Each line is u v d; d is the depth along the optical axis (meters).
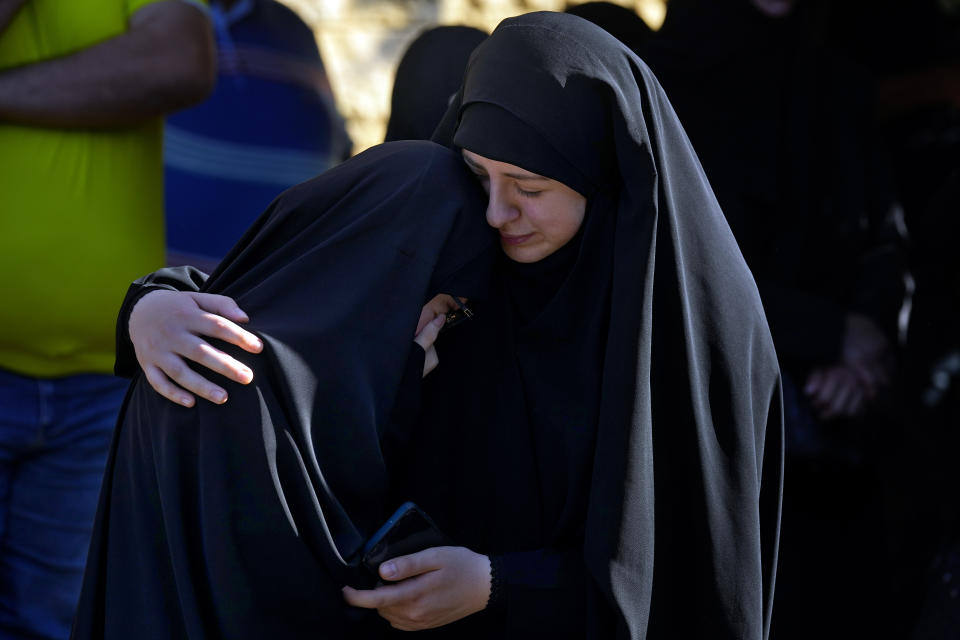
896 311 10.76
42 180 9.74
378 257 6.86
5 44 9.84
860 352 10.41
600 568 6.82
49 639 10.28
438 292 7.06
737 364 7.20
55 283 9.77
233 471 6.52
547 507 7.36
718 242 7.25
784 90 10.63
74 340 9.95
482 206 7.20
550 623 7.14
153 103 9.98
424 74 9.59
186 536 6.59
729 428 7.19
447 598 6.95
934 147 13.84
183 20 10.13
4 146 9.72
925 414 12.05
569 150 6.91
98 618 7.20
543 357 7.35
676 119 7.30
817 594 10.41
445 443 7.56
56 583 10.27
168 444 6.65
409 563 6.84
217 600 6.53
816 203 10.60
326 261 6.86
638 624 6.91
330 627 6.74
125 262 10.00
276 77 12.38
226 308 6.76
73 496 10.23
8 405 9.89
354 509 6.94
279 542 6.52
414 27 18.17
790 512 10.41
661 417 7.12
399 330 6.82
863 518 10.55
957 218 12.27
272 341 6.60
